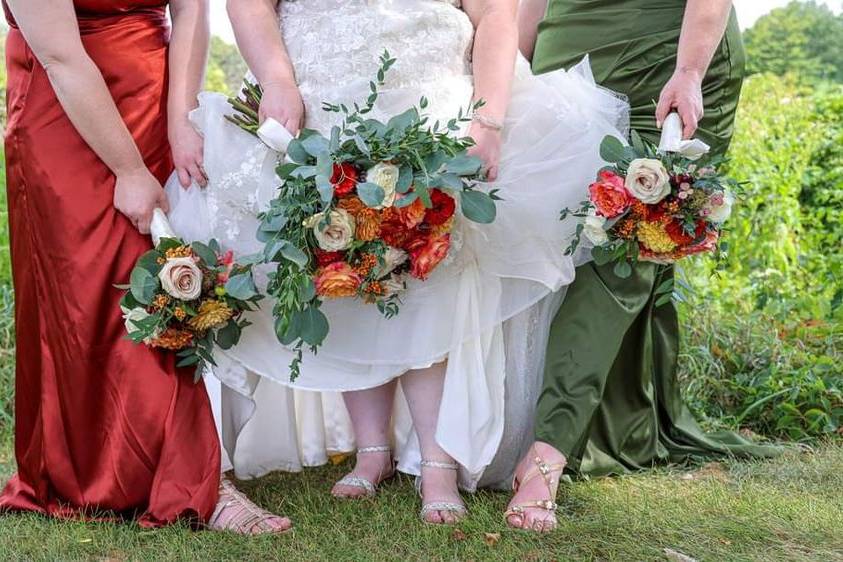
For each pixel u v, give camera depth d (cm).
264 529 314
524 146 322
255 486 370
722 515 326
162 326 310
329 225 289
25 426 340
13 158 329
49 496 332
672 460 391
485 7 336
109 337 324
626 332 357
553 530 312
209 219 324
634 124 355
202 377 331
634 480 365
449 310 322
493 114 315
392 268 303
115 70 327
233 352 333
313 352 329
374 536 310
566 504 336
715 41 332
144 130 332
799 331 511
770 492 351
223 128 322
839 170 719
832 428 432
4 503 335
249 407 348
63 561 291
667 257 311
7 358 501
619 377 372
